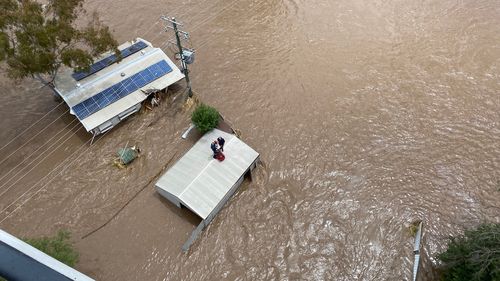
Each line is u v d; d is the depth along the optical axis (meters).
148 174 40.03
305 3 60.91
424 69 49.72
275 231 35.94
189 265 33.91
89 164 40.78
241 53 52.94
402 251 34.53
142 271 33.53
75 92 41.94
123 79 43.69
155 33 56.09
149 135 43.28
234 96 47.31
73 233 35.75
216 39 55.12
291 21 57.78
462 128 43.25
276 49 53.38
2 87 48.50
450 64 50.22
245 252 34.66
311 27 56.59
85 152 41.69
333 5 60.19
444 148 41.56
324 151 41.72
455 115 44.53
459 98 46.22
